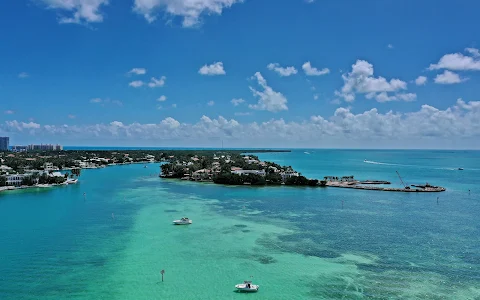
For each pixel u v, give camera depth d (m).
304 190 194.88
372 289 63.28
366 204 147.75
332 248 85.75
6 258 78.38
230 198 162.75
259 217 119.62
